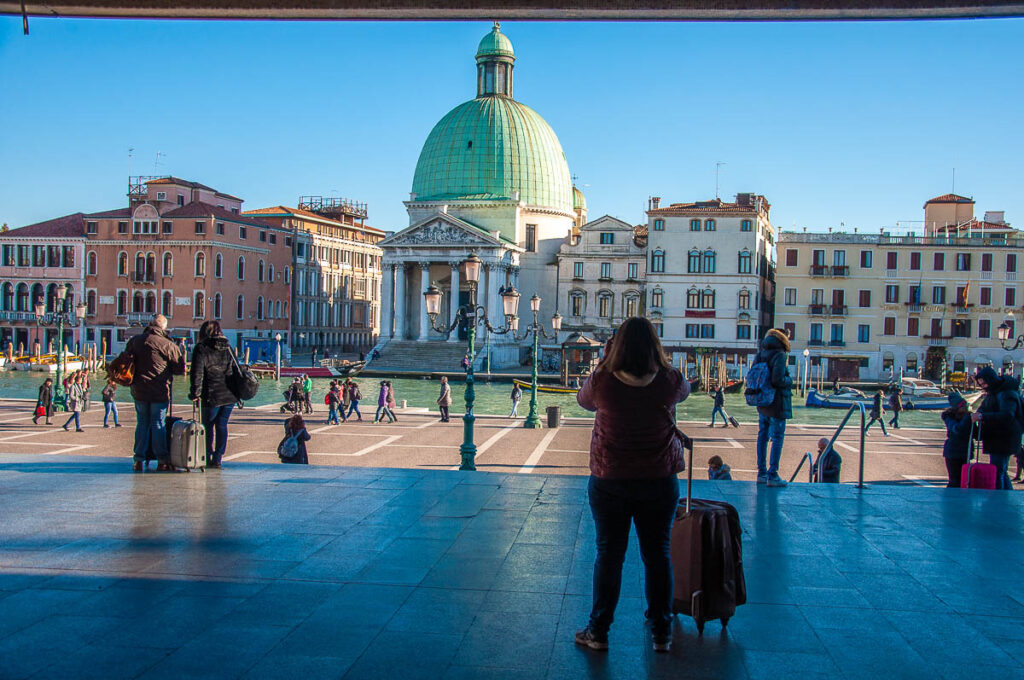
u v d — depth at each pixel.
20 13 10.24
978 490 13.27
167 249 99.00
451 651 6.60
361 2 10.10
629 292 99.94
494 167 111.94
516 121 113.69
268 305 109.00
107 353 100.62
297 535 10.01
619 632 7.10
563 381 78.69
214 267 98.44
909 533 10.52
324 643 6.70
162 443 14.25
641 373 6.68
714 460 18.27
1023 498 12.73
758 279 93.44
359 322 133.00
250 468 14.65
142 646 6.59
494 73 116.50
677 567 7.25
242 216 105.56
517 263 109.69
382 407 46.38
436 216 103.19
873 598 8.03
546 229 112.50
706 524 7.08
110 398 39.50
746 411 59.84
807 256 90.19
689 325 94.00
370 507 11.55
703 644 6.86
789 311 90.56
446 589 8.07
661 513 6.81
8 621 7.10
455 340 101.31
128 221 100.12
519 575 8.53
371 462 31.61
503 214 110.19
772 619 7.45
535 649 6.69
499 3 10.05
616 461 6.77
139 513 11.11
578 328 100.56
